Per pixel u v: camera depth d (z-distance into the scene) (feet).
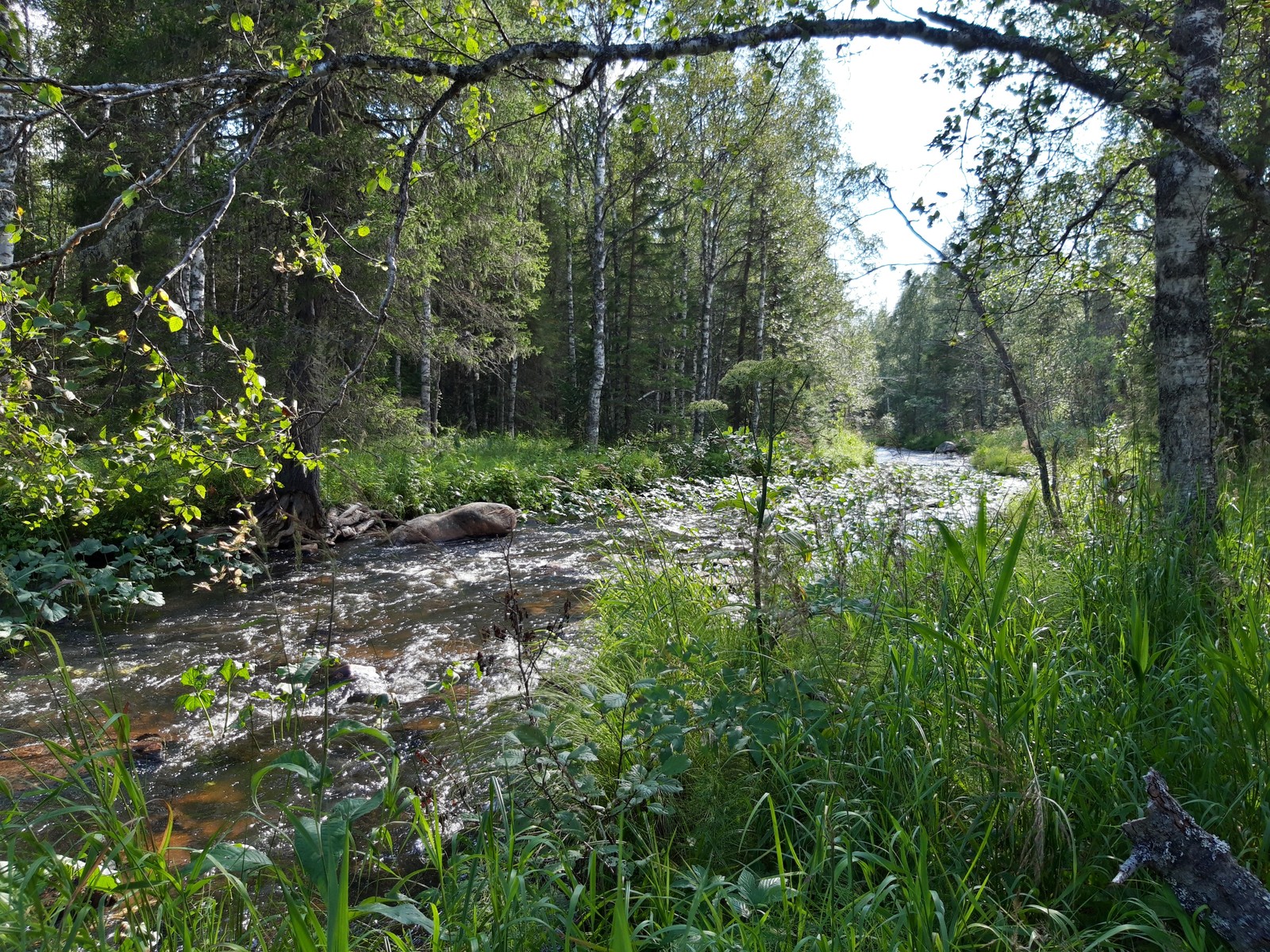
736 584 13.61
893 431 172.55
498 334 43.88
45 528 23.82
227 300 46.21
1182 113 11.14
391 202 29.01
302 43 9.27
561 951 6.41
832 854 7.06
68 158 37.42
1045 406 50.21
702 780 8.75
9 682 16.49
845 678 9.65
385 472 41.24
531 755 8.05
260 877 8.88
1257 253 17.84
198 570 27.32
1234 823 6.97
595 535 35.06
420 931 7.85
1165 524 12.09
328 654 9.37
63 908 5.70
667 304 92.27
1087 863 7.00
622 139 72.18
